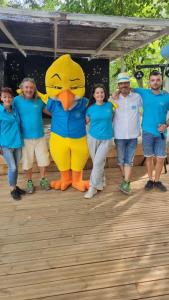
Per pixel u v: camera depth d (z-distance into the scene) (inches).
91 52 337.7
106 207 154.3
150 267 107.7
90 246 120.6
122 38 257.8
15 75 366.3
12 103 155.9
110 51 334.6
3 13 168.6
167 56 214.2
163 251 116.9
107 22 179.8
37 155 167.6
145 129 164.1
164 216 144.4
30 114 157.2
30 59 361.1
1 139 154.6
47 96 163.2
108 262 110.5
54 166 206.5
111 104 157.2
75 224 137.8
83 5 326.0
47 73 159.9
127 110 158.1
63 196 167.8
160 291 96.7
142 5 323.6
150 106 159.3
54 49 323.0
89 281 101.1
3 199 165.2
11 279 102.4
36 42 293.0
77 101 161.0
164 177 195.6
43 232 131.2
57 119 165.6
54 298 94.0
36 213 148.4
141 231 131.3
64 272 105.5
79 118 165.3
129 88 157.4
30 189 170.9
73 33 239.8
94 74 381.4
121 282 100.6
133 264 109.3
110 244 121.8
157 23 184.9
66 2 334.0
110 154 212.8
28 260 112.3
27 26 216.1
